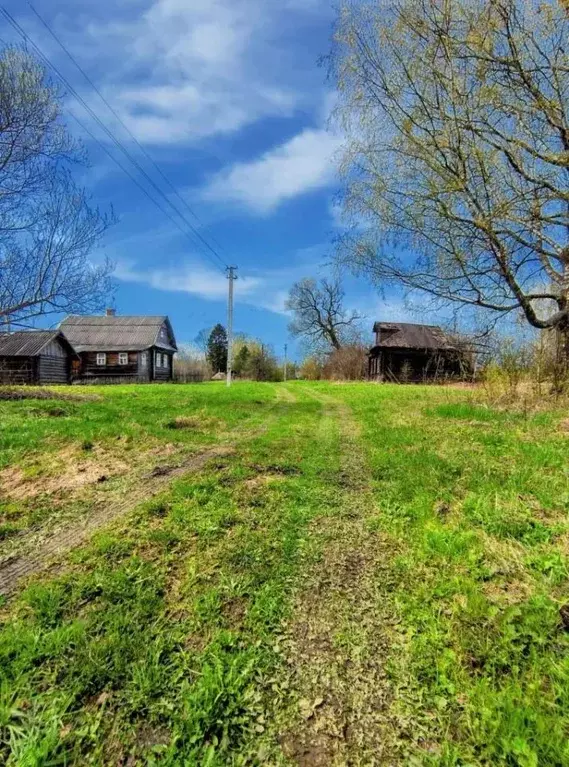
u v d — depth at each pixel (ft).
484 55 21.67
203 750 4.58
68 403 31.37
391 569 7.99
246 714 5.03
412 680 5.46
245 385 80.38
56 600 6.97
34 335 86.17
